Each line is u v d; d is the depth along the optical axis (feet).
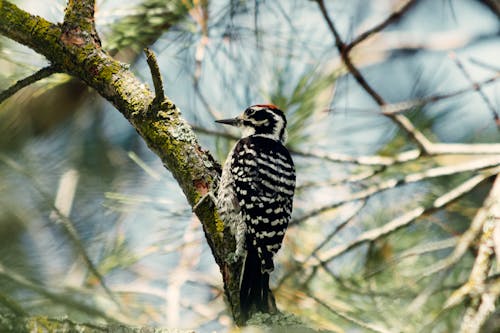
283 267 31.14
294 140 32.99
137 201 31.40
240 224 28.30
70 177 35.76
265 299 25.58
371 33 34.45
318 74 32.99
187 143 25.18
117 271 31.50
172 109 25.38
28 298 23.82
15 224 33.55
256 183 29.09
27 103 37.55
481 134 39.24
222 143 33.55
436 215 35.04
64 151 38.34
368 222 33.88
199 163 25.18
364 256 32.37
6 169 34.55
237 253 26.12
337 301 28.43
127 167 38.63
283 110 32.86
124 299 28.19
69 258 31.63
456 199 30.83
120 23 30.17
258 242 28.17
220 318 28.53
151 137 25.05
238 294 25.84
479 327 22.27
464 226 35.04
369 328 23.80
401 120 32.89
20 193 34.53
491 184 36.06
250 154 29.78
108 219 34.63
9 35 26.02
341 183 32.48
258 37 33.19
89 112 39.45
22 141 37.37
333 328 26.13
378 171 32.30
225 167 30.25
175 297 27.12
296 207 33.37
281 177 29.66
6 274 22.84
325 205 31.86
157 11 30.60
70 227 25.21
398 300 28.53
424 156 32.37
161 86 24.09
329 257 29.78
